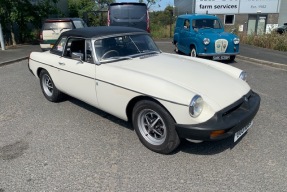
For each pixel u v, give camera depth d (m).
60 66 4.57
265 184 2.74
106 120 4.40
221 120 2.93
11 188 2.76
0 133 3.99
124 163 3.17
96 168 3.08
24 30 15.57
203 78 3.47
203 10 23.52
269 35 13.58
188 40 9.91
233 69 4.12
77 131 4.02
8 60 9.75
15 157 3.33
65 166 3.13
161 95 3.04
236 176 2.88
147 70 3.60
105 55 3.97
